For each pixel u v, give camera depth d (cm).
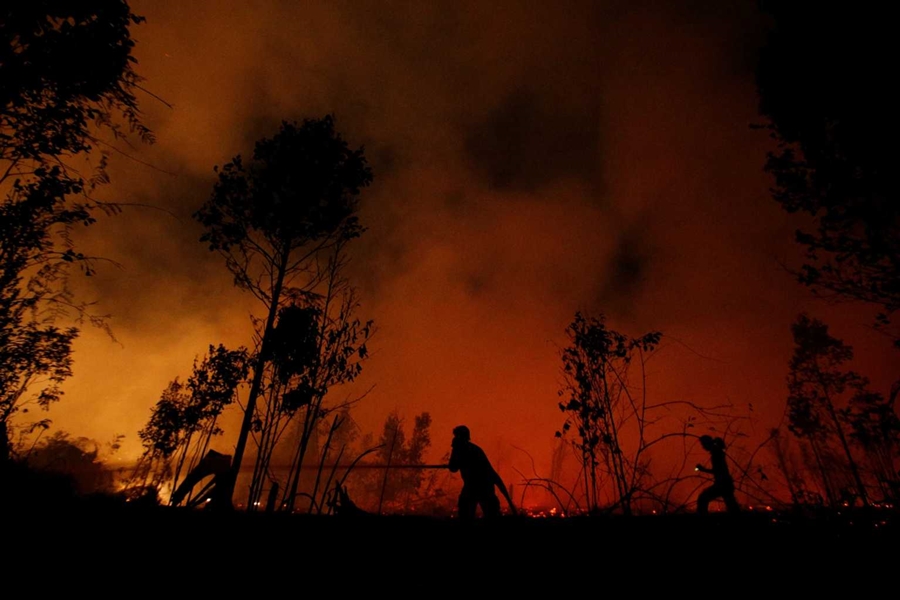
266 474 669
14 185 571
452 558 412
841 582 334
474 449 602
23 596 317
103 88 549
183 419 947
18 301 615
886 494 472
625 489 568
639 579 365
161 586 348
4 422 655
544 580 371
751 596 331
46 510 437
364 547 430
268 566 389
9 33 505
